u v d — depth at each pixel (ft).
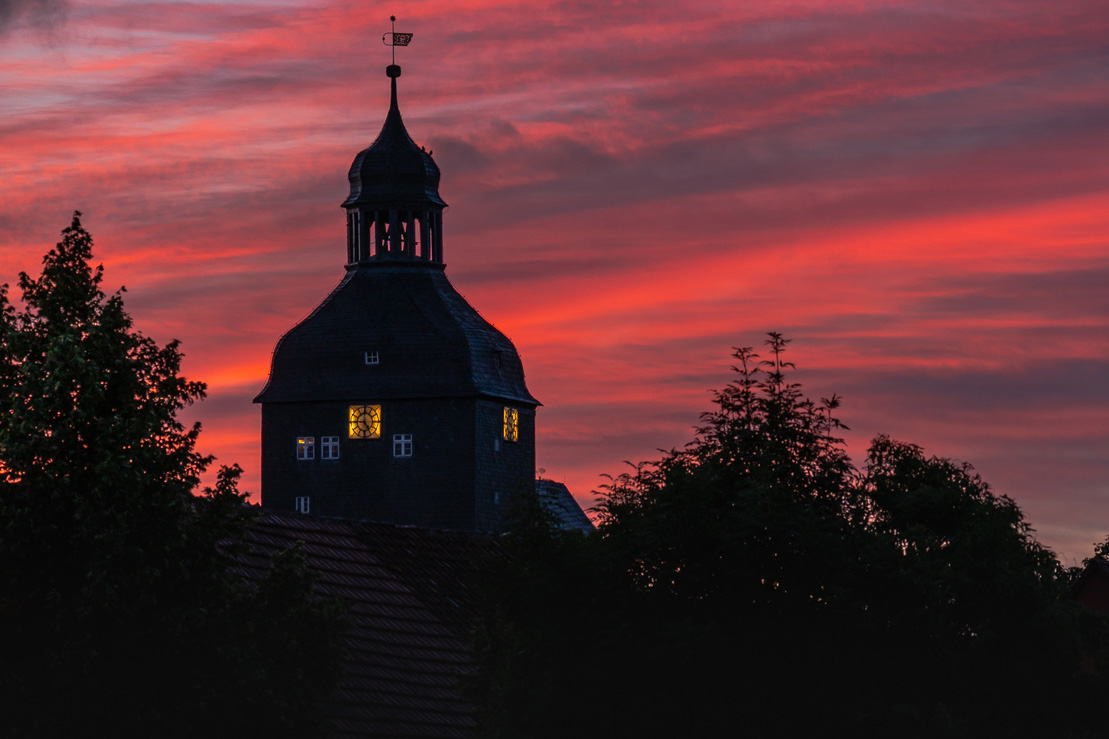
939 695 311.88
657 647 296.92
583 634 303.89
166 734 277.85
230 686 282.77
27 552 277.85
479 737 325.83
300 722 292.61
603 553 311.27
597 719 301.63
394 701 379.35
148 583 279.08
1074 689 323.78
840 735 300.20
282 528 420.77
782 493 309.22
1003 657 319.68
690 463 319.47
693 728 298.56
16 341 293.64
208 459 299.99
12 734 270.05
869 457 354.54
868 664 303.89
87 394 288.10
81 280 302.04
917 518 340.59
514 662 310.86
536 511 318.86
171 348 304.30
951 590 320.50
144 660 277.64
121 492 282.36
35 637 276.82
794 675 300.40
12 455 282.97
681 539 307.37
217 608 289.74
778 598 304.91
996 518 334.44
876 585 308.81
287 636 295.69
